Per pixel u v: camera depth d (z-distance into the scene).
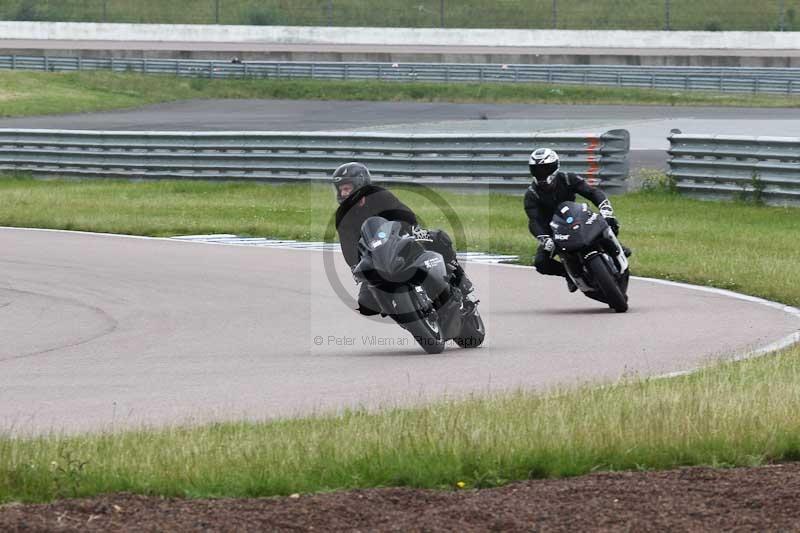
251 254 65.00
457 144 91.25
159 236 74.50
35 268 59.53
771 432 23.53
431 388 32.44
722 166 84.38
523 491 20.83
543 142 88.50
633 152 112.62
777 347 37.50
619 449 22.84
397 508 19.88
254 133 98.88
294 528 18.89
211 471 21.61
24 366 36.78
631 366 35.06
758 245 65.94
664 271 56.12
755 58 197.62
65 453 22.89
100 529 18.67
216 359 37.75
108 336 42.06
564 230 45.31
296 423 26.23
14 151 109.81
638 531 18.61
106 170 106.06
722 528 18.67
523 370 35.00
